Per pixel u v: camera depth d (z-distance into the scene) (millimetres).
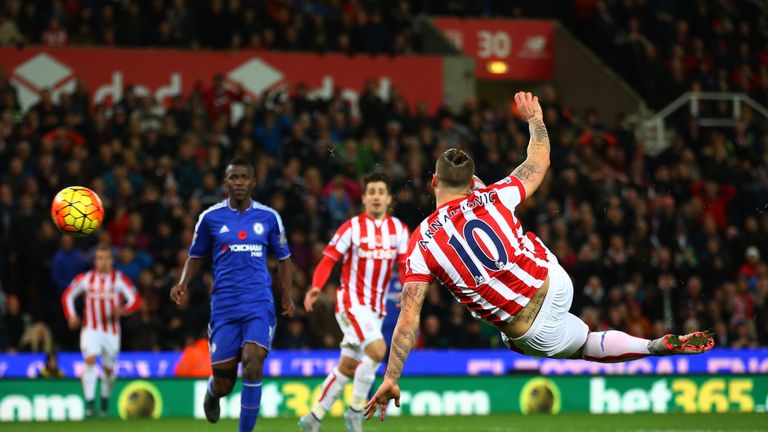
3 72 62250
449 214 20125
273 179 58125
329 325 51562
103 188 55125
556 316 20562
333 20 74250
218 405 31469
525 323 20438
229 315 30250
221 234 30438
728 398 49250
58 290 52031
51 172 55781
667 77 77375
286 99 65812
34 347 50188
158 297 51938
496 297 20234
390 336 42781
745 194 65375
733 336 56281
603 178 63000
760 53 82312
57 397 45438
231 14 71312
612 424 42281
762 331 57156
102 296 45906
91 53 68188
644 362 51094
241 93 68062
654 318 56875
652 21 80688
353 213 57719
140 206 55594
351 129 64500
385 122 65750
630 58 78500
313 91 72125
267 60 71250
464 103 72812
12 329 50594
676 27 80875
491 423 42656
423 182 60062
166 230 53812
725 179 67062
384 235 35156
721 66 79938
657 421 43750
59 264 51875
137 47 69625
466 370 49625
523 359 50094
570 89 81625
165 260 53375
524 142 65188
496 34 82000
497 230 20156
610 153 67000
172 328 51000
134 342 50406
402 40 74938
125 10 70312
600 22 80500
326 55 72562
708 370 51500
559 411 48156
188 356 48125
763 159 70000
